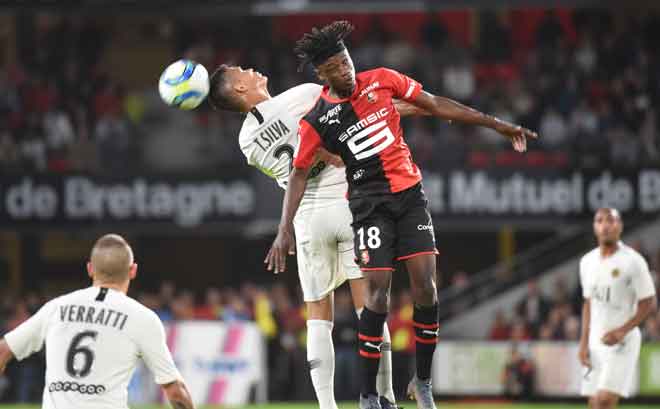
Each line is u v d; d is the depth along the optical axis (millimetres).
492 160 71000
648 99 77125
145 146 76375
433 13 87750
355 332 62625
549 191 68562
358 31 87000
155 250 82562
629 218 68500
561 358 61500
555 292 68875
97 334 20422
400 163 21844
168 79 24828
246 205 68625
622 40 80875
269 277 81938
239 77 25125
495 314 73125
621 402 60375
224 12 76000
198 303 82250
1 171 69312
